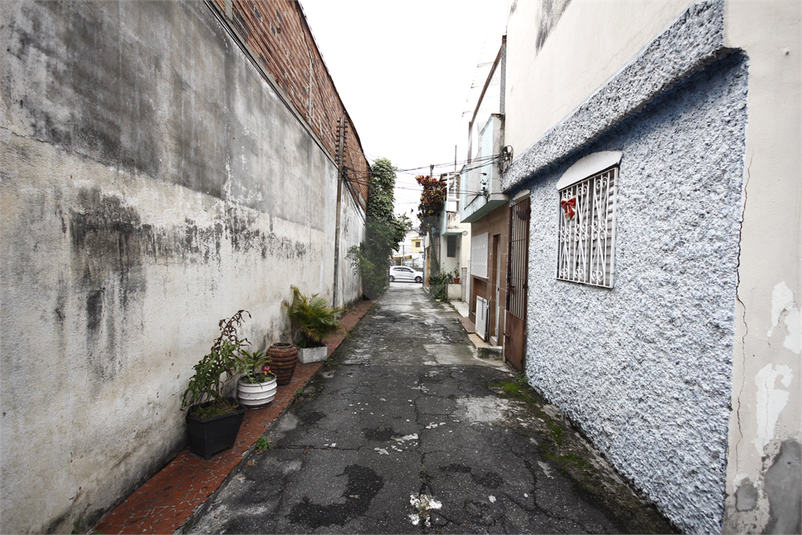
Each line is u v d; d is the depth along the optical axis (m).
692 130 1.99
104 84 1.92
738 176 1.71
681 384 2.05
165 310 2.47
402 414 3.67
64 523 1.73
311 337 5.21
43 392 1.61
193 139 2.76
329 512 2.22
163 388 2.47
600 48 2.83
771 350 1.72
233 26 3.36
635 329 2.47
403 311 11.09
